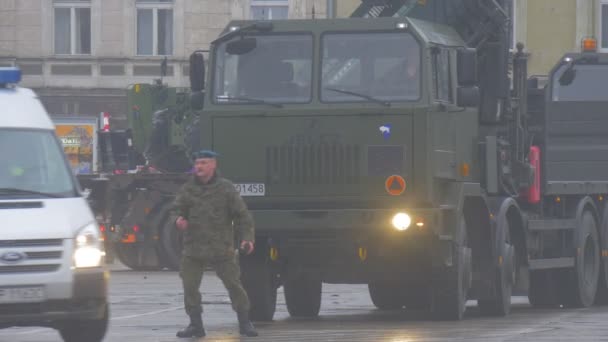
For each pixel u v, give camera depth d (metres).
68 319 43.72
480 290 60.16
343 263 56.31
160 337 49.53
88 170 151.25
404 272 56.75
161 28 153.25
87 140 151.75
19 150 46.75
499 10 62.12
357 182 54.62
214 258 48.34
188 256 48.47
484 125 62.06
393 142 54.34
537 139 69.12
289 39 55.62
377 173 54.47
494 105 61.81
